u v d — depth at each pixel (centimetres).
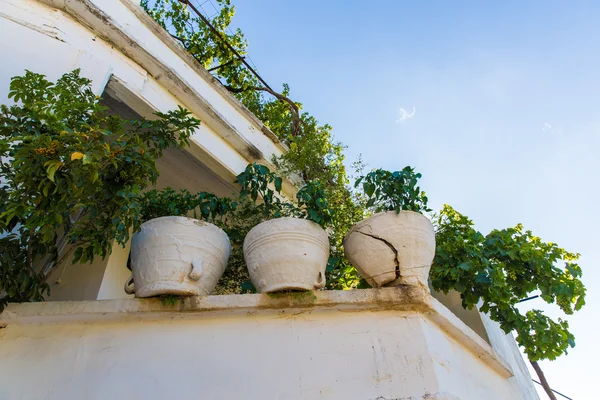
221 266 270
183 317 251
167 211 306
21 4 399
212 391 228
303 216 333
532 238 367
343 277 365
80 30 429
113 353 243
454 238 338
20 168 223
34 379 236
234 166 507
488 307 346
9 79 344
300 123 671
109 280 433
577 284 336
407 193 283
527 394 442
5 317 249
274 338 244
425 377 224
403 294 249
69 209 241
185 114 301
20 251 247
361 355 235
